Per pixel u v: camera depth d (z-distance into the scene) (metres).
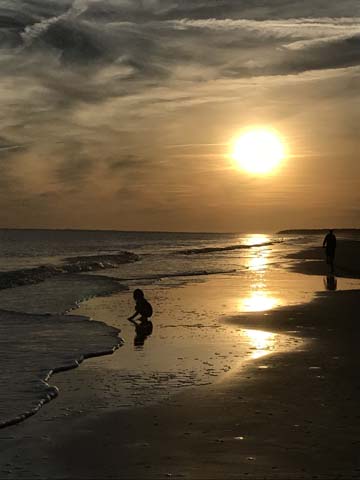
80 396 9.00
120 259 50.16
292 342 12.98
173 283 28.14
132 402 8.65
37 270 33.62
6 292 24.11
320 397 8.76
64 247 94.44
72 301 21.16
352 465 6.28
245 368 10.59
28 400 8.68
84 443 7.03
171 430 7.43
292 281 28.84
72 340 13.35
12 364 10.96
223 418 7.86
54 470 6.25
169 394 9.03
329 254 33.94
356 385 9.42
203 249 76.75
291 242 127.88
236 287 25.81
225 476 6.05
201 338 13.59
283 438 7.07
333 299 20.81
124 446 6.92
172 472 6.17
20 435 7.32
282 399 8.67
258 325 15.32
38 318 16.77
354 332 14.20
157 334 14.17
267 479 5.95
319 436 7.12
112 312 18.47
